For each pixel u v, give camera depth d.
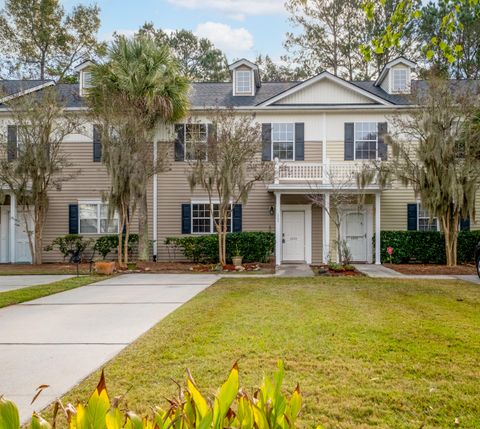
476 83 18.36
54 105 16.56
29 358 4.98
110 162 15.12
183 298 9.34
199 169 15.62
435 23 25.80
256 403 1.67
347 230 18.38
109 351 5.26
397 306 8.02
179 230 18.47
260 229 18.30
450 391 3.86
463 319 6.81
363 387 3.96
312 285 11.23
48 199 17.77
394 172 15.46
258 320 6.78
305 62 32.53
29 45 30.78
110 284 11.90
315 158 18.25
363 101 18.33
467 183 14.70
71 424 1.48
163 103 16.44
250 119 15.98
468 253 16.89
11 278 13.39
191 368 4.51
